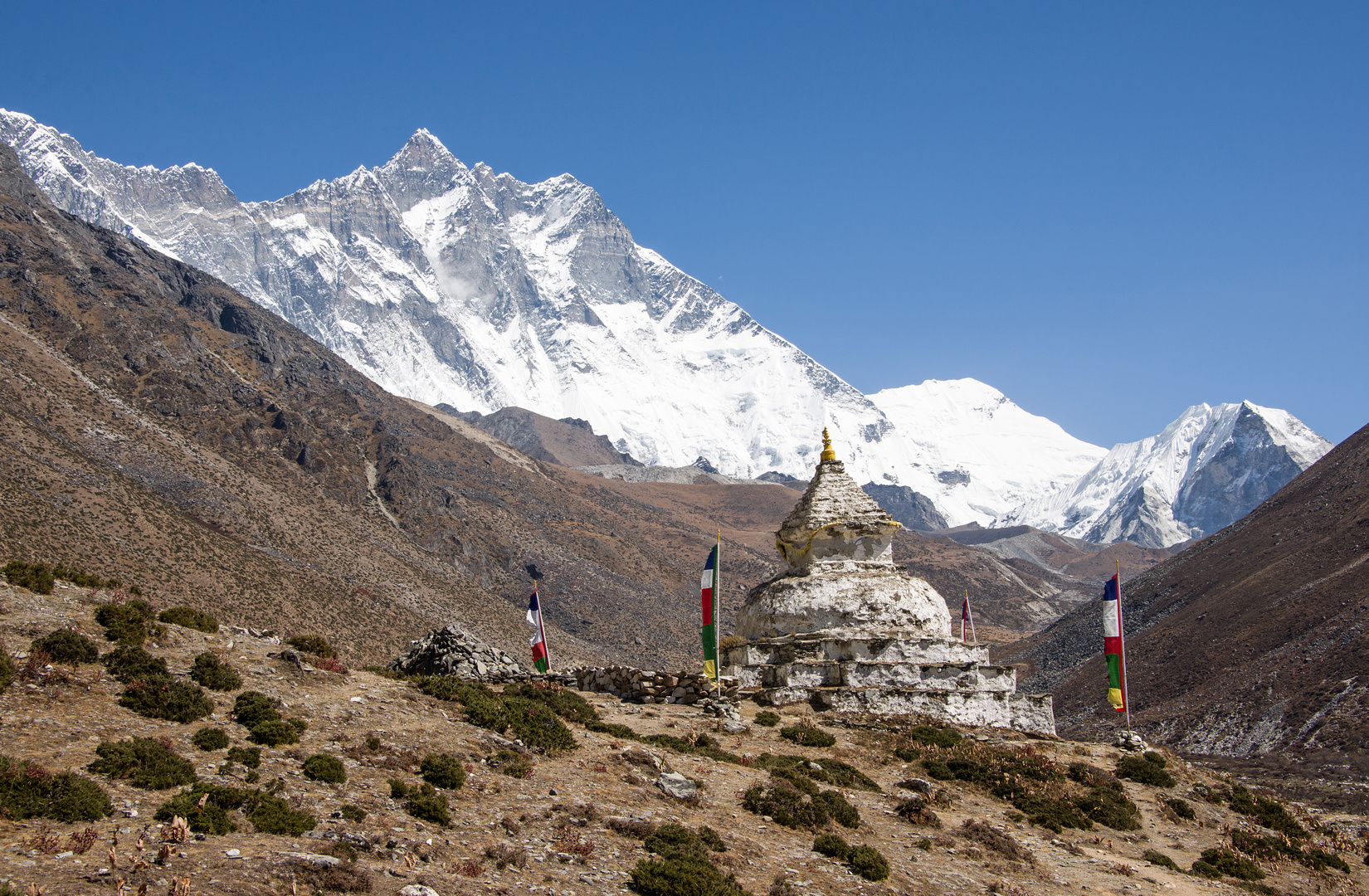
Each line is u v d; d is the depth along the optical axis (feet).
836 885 74.28
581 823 74.54
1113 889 84.33
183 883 53.31
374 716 84.64
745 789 90.38
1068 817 100.48
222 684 81.76
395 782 72.54
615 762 88.53
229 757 70.79
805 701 127.03
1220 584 485.56
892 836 87.66
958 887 78.69
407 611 437.99
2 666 72.23
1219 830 107.55
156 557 348.18
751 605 145.59
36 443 384.06
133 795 63.62
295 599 378.53
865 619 137.90
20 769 60.95
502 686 113.29
